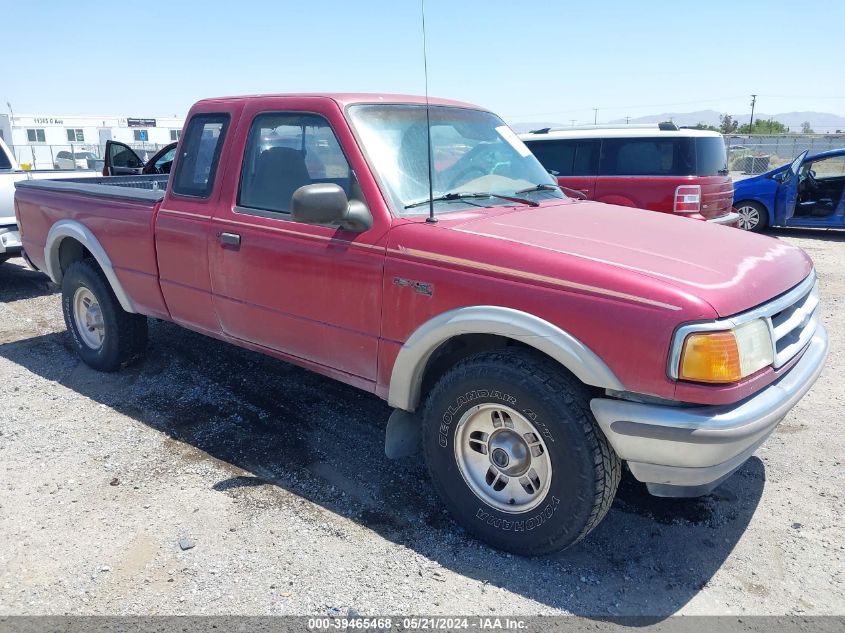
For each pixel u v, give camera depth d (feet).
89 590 9.02
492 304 9.21
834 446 13.26
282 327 12.07
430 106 12.73
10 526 10.40
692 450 8.24
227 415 14.42
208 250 12.93
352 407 14.96
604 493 8.96
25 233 18.10
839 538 10.30
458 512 10.24
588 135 29.01
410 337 10.11
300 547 9.96
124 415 14.37
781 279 9.59
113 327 15.93
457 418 9.89
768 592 9.13
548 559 9.78
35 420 14.08
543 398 8.89
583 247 9.38
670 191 27.37
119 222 14.79
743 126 252.01
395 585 9.17
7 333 20.21
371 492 11.54
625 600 8.96
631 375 8.32
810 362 9.97
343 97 11.62
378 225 10.50
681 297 8.11
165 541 10.05
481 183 12.25
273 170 12.16
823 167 43.75
